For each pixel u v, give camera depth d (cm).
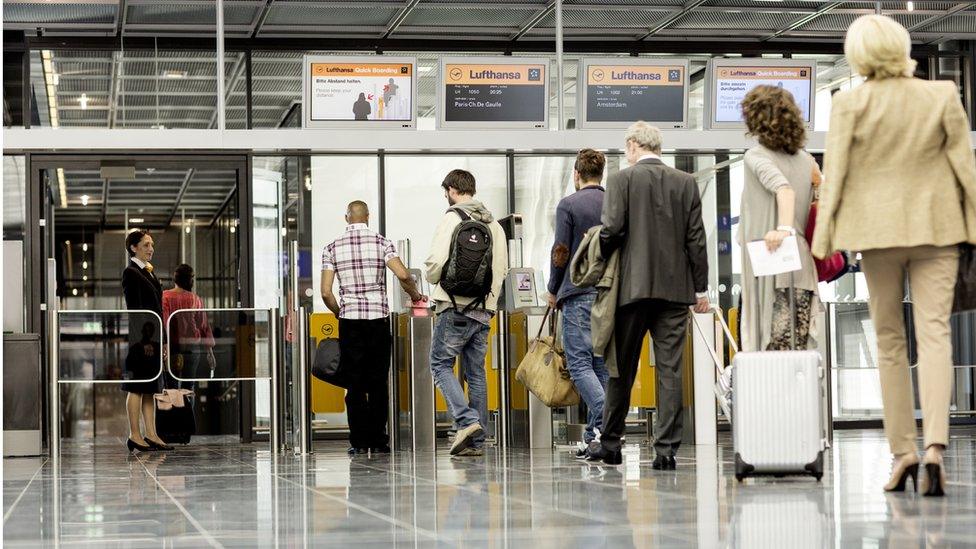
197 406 1282
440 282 758
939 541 294
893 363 444
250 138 1105
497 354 938
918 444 800
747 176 529
